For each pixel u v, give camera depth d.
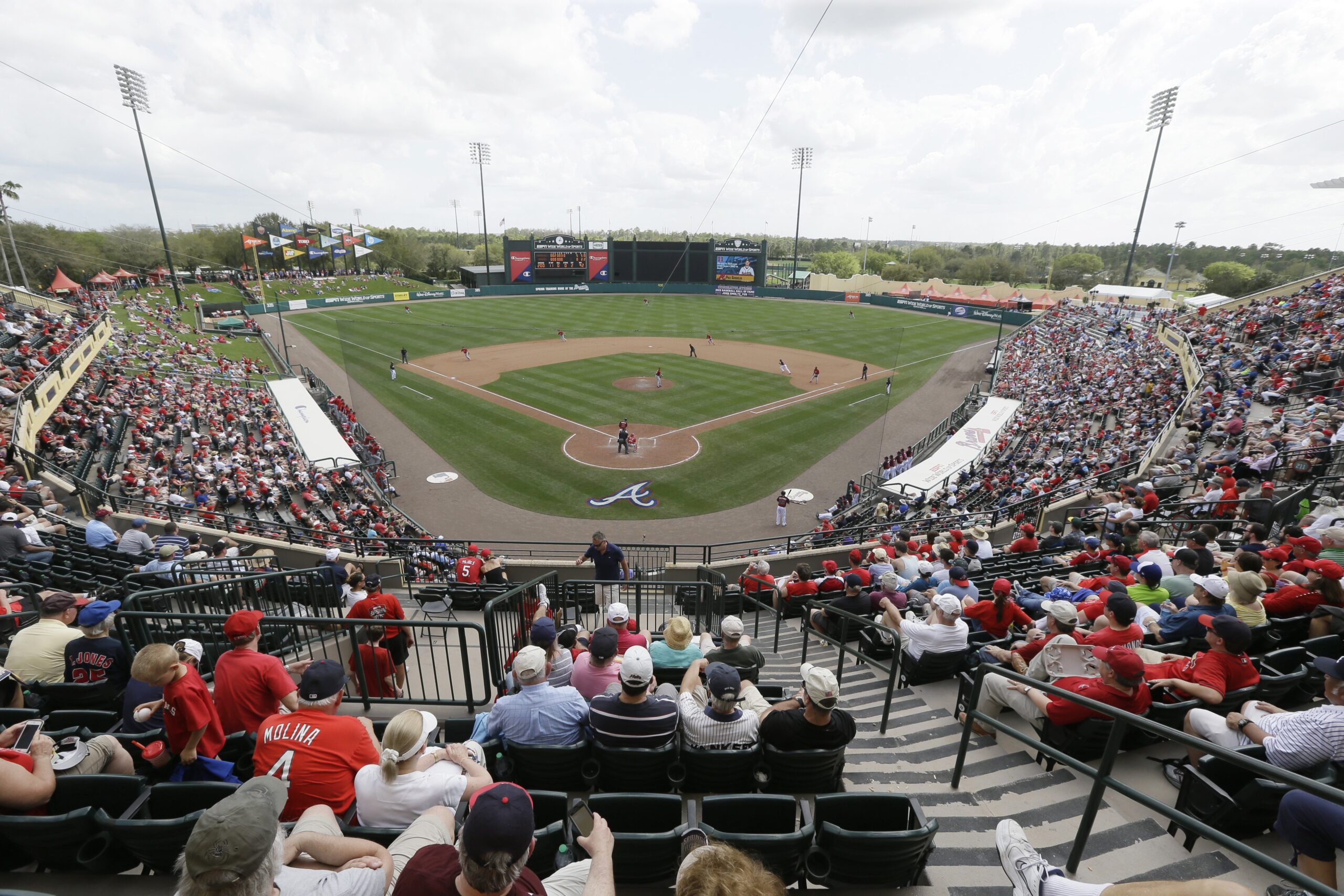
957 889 4.32
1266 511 13.75
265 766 4.22
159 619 7.66
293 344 60.75
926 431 38.44
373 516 24.34
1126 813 5.00
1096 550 12.11
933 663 7.90
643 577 17.28
